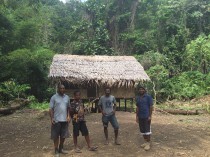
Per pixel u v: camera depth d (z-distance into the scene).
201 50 26.39
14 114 15.30
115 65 19.19
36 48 25.11
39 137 9.49
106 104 8.22
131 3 34.59
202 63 27.22
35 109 17.23
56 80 17.27
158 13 32.16
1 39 20.55
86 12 35.62
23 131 10.61
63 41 37.38
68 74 17.45
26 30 21.58
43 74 23.30
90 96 18.14
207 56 25.98
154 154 7.52
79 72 17.88
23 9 23.88
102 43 33.47
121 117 14.12
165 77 26.23
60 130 7.27
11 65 20.70
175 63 29.89
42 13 34.69
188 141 8.95
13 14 22.94
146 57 29.02
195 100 22.16
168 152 7.73
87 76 17.62
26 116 14.54
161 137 9.35
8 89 19.33
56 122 7.12
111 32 34.06
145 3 34.91
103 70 18.48
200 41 26.41
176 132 10.20
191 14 31.31
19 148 8.14
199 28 31.44
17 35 21.47
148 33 32.25
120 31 34.16
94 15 35.38
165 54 30.45
